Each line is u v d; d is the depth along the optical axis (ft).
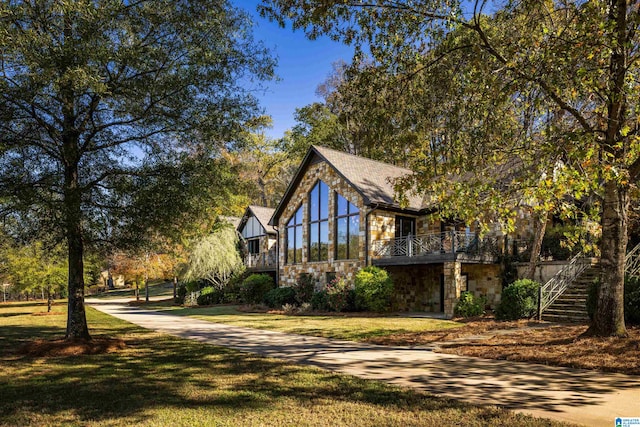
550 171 29.19
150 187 39.34
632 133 33.68
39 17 32.96
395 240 75.56
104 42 34.68
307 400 22.94
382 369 30.48
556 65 31.12
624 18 30.89
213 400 23.30
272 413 20.88
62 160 39.42
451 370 29.78
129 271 126.11
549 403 21.72
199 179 40.16
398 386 25.52
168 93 39.83
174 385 26.71
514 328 48.14
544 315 53.21
